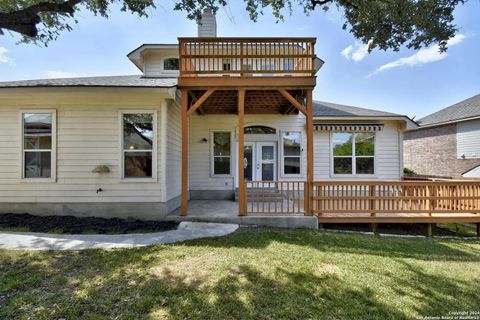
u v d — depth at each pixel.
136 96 6.79
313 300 2.96
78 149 6.77
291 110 9.25
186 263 3.87
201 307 2.73
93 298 2.83
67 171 6.75
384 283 3.47
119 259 3.95
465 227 7.79
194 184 9.95
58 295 2.87
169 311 2.64
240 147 6.59
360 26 7.30
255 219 6.49
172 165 7.52
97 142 6.79
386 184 6.96
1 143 6.73
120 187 6.79
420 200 7.03
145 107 6.86
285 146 10.09
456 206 7.05
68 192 6.74
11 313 2.52
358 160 10.11
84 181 6.76
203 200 9.62
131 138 6.88
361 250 4.87
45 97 6.74
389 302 2.99
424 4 6.30
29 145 6.79
